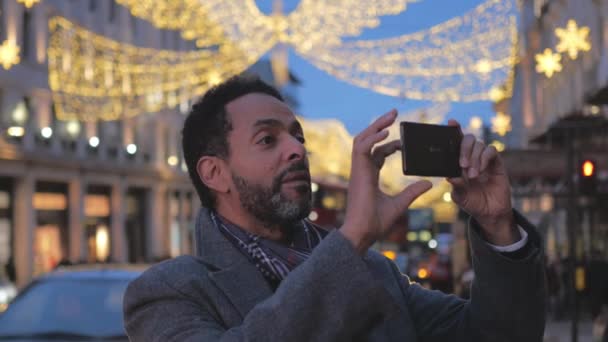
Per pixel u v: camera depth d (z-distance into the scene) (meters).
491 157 2.47
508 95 31.31
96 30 45.03
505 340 2.58
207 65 34.06
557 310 26.67
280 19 21.70
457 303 2.80
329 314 2.19
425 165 2.45
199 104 2.70
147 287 2.48
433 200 56.81
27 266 38.91
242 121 2.59
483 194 2.53
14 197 38.91
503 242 2.57
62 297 7.75
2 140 36.50
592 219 28.27
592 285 22.03
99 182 46.47
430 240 52.91
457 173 2.48
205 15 25.73
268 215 2.56
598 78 27.98
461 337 2.70
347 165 53.44
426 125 2.47
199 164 2.65
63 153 42.25
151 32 52.03
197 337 2.35
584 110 29.73
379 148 2.41
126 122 50.44
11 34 37.22
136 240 52.62
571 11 32.25
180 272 2.50
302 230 2.76
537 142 29.31
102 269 8.38
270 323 2.19
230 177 2.61
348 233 2.25
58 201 42.94
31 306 7.73
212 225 2.61
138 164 51.31
